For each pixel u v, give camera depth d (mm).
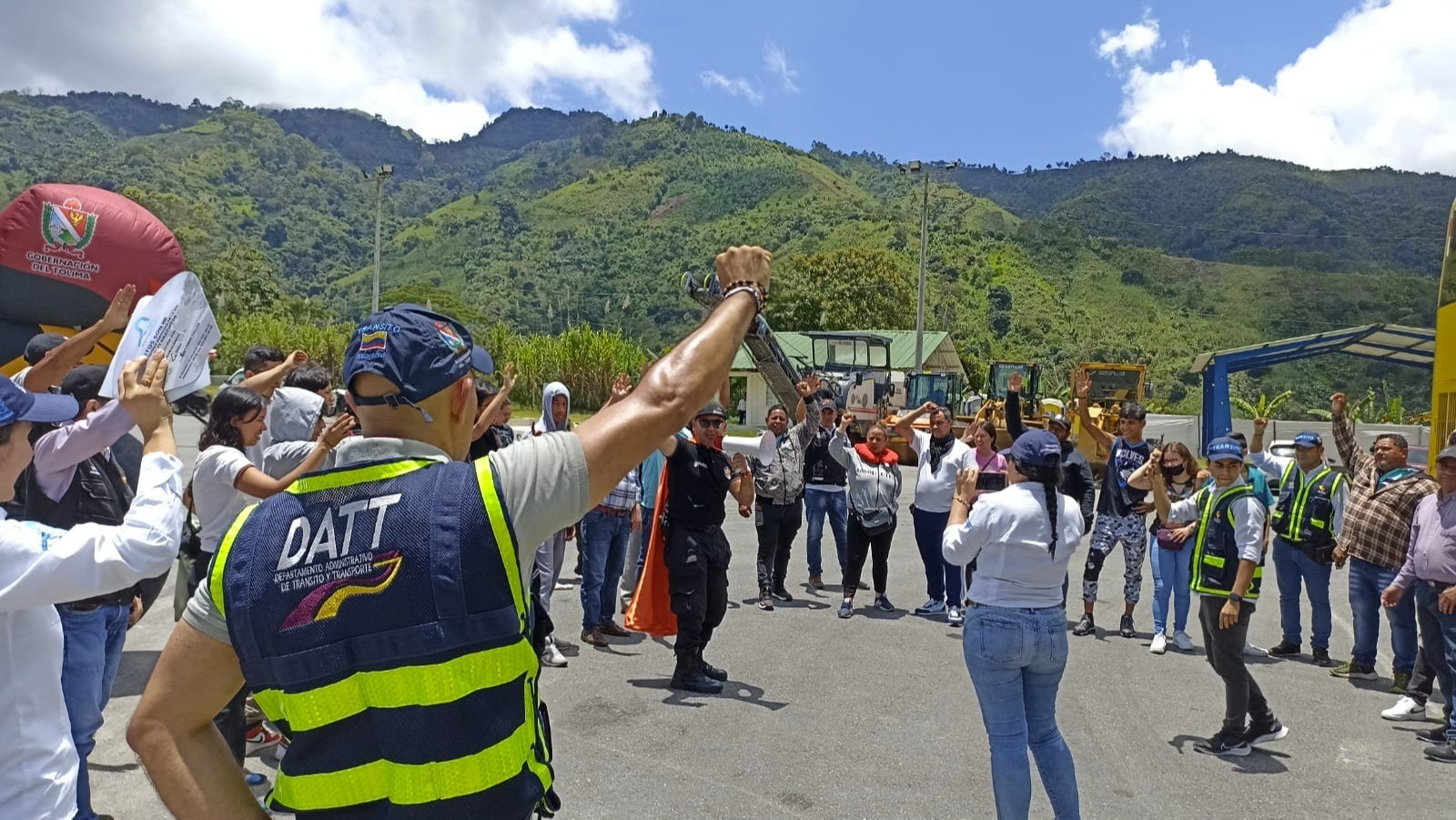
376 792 1336
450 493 1390
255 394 4262
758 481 8625
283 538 1396
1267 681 6988
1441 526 5848
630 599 8523
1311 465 7680
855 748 5203
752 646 7316
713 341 1645
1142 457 8148
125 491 3674
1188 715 6047
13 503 3281
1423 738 5746
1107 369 26375
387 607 1333
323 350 38281
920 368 34875
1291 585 7770
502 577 1370
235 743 3967
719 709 5793
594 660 6816
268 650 1346
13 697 2188
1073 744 5453
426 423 1528
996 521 3861
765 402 37938
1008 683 3896
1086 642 7980
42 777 2232
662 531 6258
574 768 4820
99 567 2053
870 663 6918
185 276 2240
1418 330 20016
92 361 5594
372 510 1389
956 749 5227
